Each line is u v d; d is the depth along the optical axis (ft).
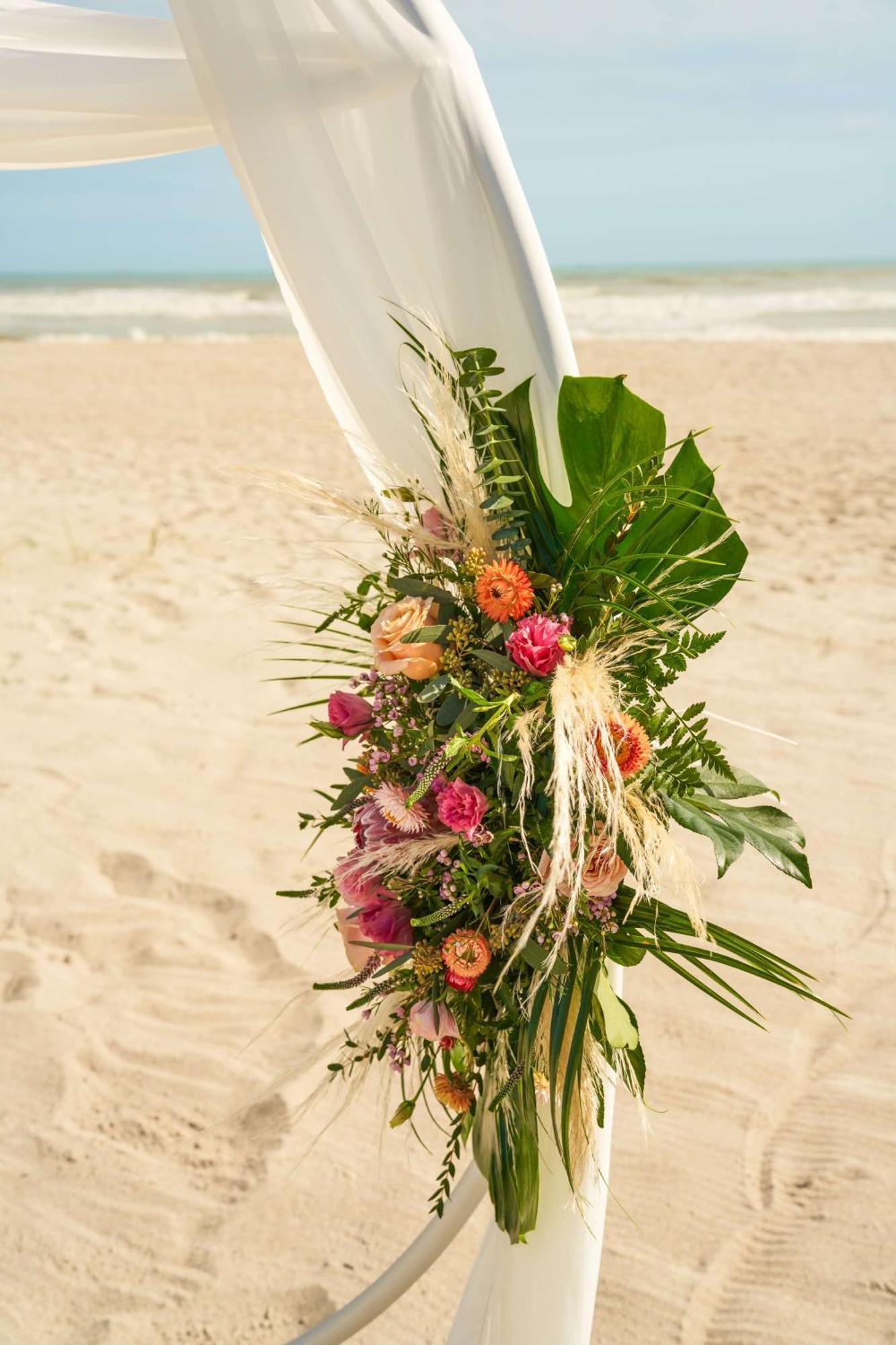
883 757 13.14
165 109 4.68
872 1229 7.02
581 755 3.84
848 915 10.22
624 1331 6.47
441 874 4.24
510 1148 4.55
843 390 39.93
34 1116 8.23
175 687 15.89
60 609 18.93
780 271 162.61
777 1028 8.89
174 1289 6.87
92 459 30.40
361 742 4.49
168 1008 9.34
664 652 4.31
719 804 4.28
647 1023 9.07
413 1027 4.36
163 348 61.62
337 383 5.10
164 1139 8.05
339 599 4.58
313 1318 6.66
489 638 4.23
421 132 4.43
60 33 4.69
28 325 82.99
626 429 4.28
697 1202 7.32
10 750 14.01
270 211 4.53
